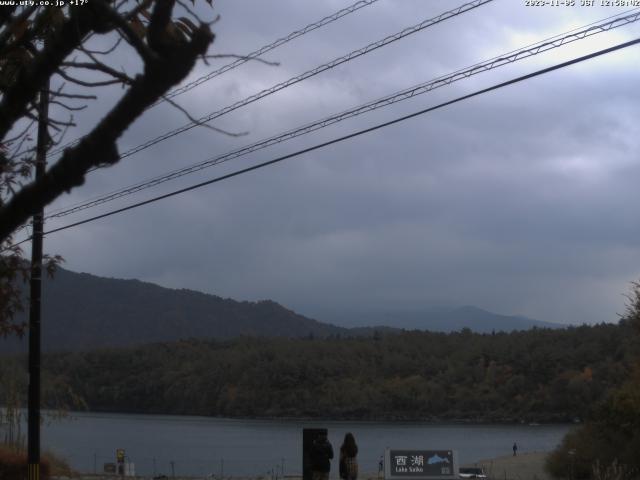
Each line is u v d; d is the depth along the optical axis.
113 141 3.68
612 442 26.45
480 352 116.94
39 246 16.33
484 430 91.19
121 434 91.25
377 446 71.06
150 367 125.00
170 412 119.38
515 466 34.12
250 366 119.38
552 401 101.06
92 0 3.85
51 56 4.18
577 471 27.05
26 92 4.23
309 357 119.12
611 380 95.19
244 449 73.19
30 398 17.00
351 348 123.44
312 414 112.12
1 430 24.12
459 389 110.25
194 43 3.54
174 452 69.25
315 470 17.05
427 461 20.44
